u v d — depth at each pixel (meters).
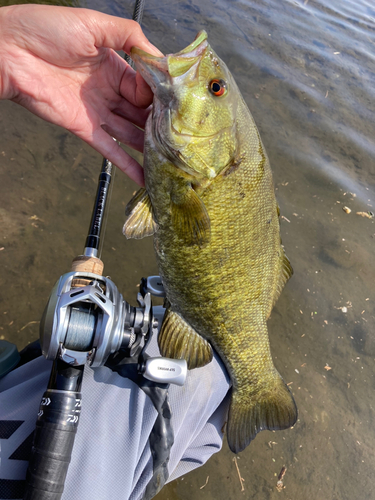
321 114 0.86
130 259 0.60
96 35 0.30
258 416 0.40
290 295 0.62
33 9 0.29
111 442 0.27
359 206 0.73
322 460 0.48
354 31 1.10
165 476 0.29
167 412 0.30
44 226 0.58
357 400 0.53
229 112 0.31
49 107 0.32
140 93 0.33
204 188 0.31
